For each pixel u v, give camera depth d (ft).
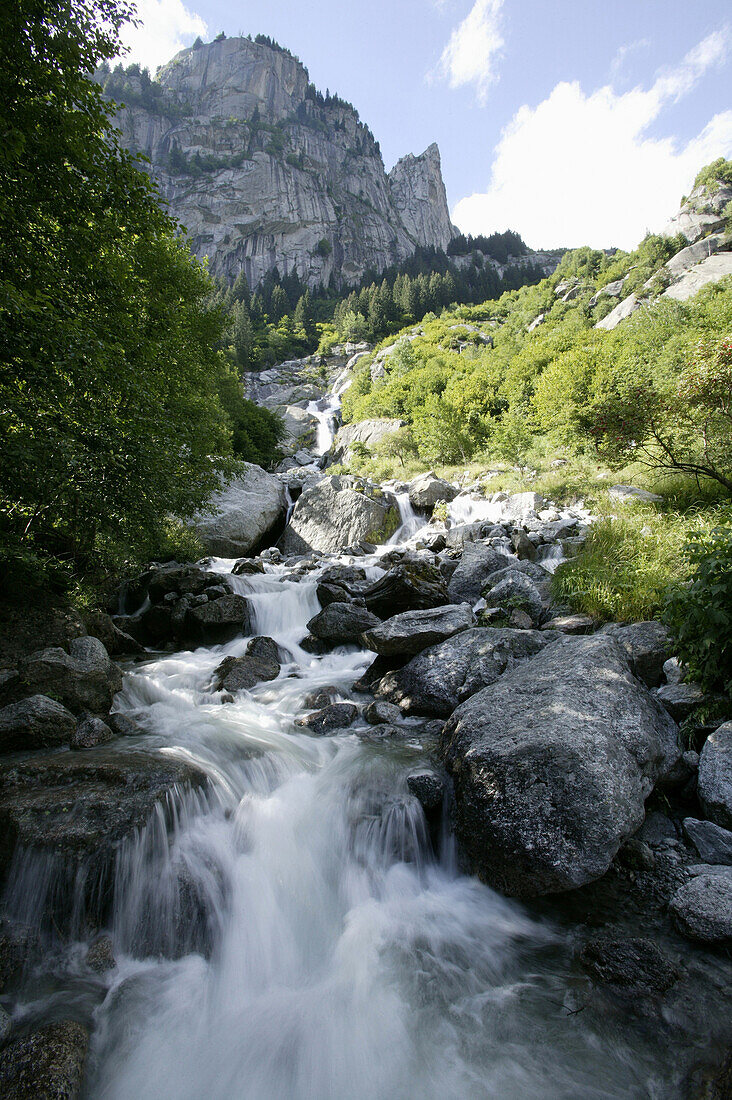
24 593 23.90
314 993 10.38
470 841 12.17
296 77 638.94
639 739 12.95
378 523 58.29
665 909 10.89
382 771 15.24
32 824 11.93
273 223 469.98
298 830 13.62
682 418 35.19
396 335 288.92
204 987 10.43
